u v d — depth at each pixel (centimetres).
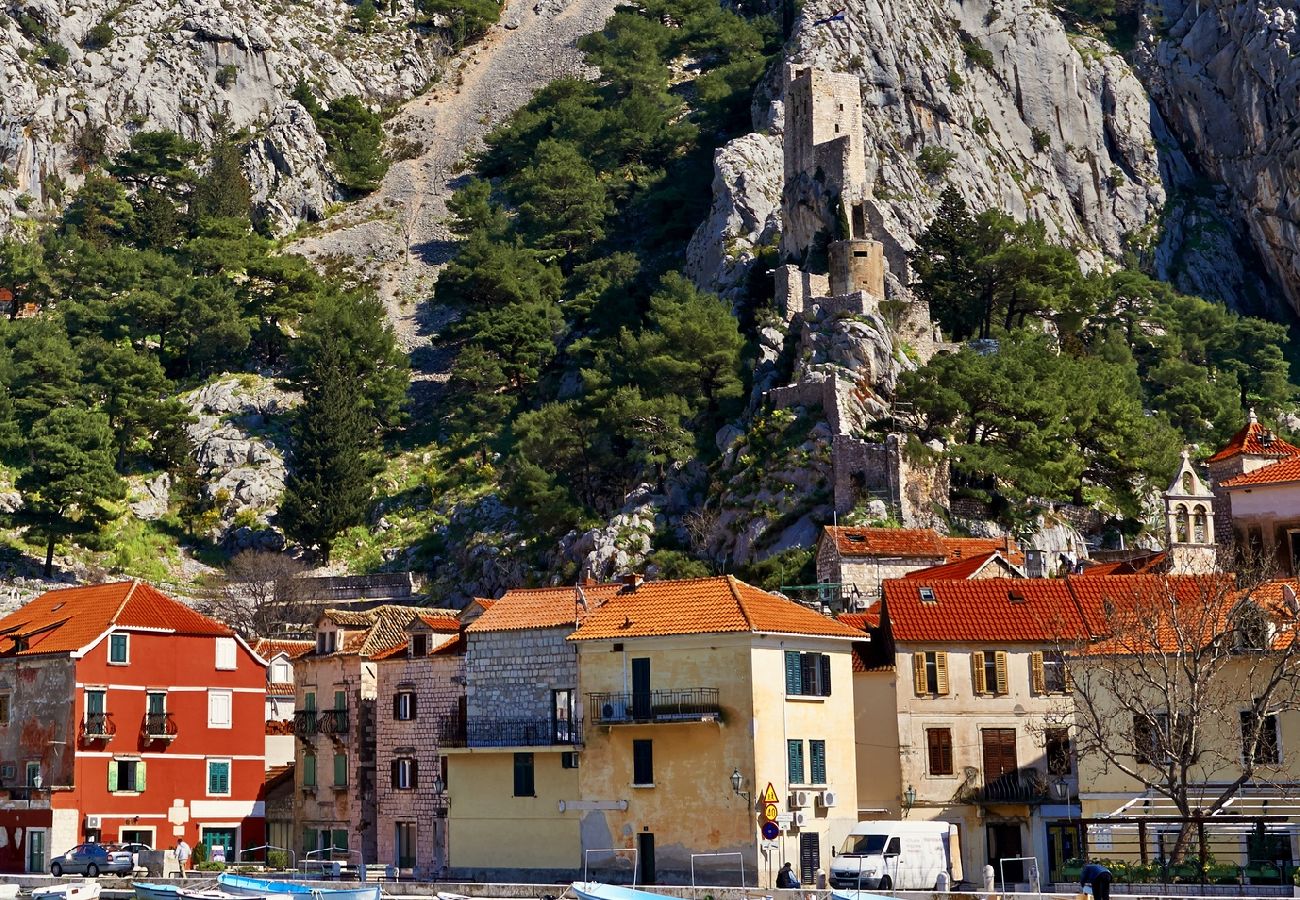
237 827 12262
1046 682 10781
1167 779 8775
